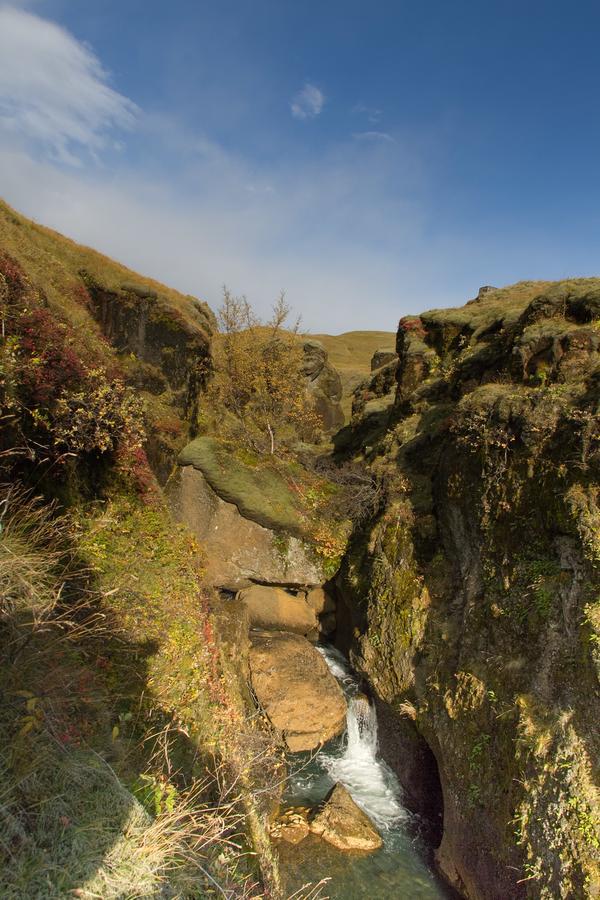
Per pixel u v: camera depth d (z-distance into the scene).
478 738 7.82
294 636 12.95
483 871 7.24
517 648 7.84
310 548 14.84
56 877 3.15
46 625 4.70
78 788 3.82
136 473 10.73
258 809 7.23
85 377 9.25
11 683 4.05
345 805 9.23
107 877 3.28
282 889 6.02
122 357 15.06
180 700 6.96
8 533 5.10
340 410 30.44
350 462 18.42
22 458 7.25
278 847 8.36
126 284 15.58
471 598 9.35
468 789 7.73
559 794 6.18
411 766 9.70
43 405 7.76
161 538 10.27
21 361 7.64
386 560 11.80
